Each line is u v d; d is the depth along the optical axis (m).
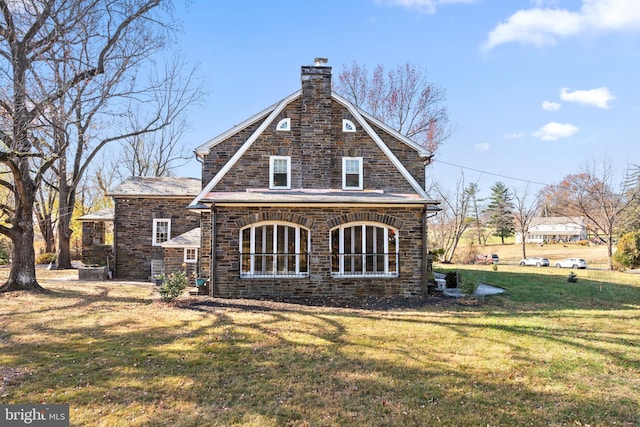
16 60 12.88
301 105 15.41
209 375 6.55
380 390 6.02
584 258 48.41
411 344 8.37
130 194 22.41
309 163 15.09
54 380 6.29
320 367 6.96
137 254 22.48
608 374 6.77
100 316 10.83
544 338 8.89
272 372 6.72
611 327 9.99
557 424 5.04
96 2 14.05
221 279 13.61
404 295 14.20
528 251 58.97
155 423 4.96
